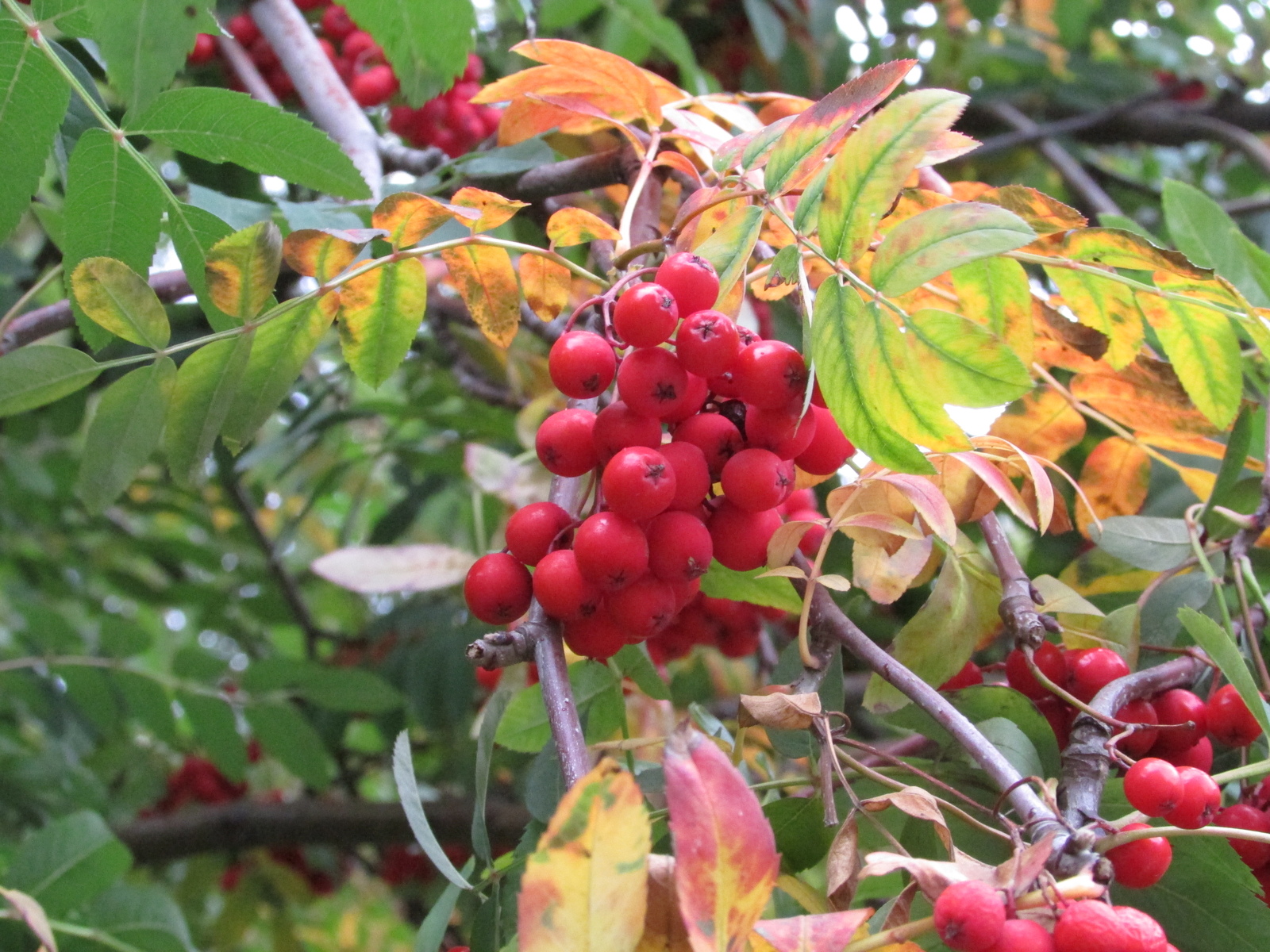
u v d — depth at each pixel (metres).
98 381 0.52
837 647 0.29
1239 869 0.27
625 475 0.25
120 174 0.29
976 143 0.27
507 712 0.32
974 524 0.41
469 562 0.37
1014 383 0.24
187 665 0.44
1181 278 0.29
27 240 0.70
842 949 0.22
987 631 0.31
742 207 0.27
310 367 0.60
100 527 0.68
